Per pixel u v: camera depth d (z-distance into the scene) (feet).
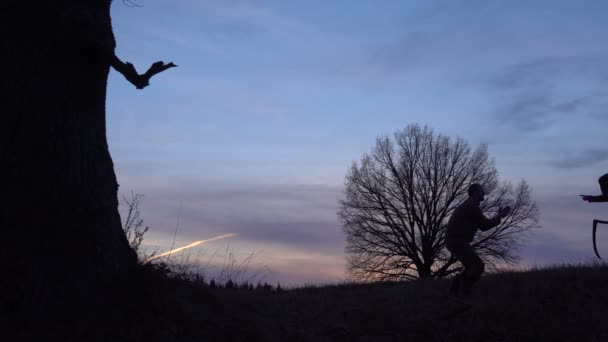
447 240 31.35
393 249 123.03
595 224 31.30
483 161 126.72
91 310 18.75
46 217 18.84
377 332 25.96
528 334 25.43
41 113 19.48
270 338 22.06
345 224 129.59
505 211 30.86
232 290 28.35
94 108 21.24
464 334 25.75
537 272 36.83
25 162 18.93
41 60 19.74
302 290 40.37
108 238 20.54
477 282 35.17
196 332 20.11
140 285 20.62
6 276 17.65
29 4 19.70
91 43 20.31
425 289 34.58
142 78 21.44
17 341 16.71
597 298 29.60
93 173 20.59
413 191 122.72
